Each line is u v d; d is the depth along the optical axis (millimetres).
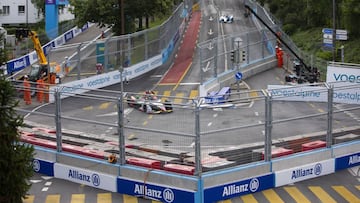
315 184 20484
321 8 81000
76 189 19766
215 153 19359
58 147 21094
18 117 16141
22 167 15875
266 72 54188
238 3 127500
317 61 56969
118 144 20484
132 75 51875
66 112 24219
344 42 67000
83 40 78188
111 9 59750
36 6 106500
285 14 96750
